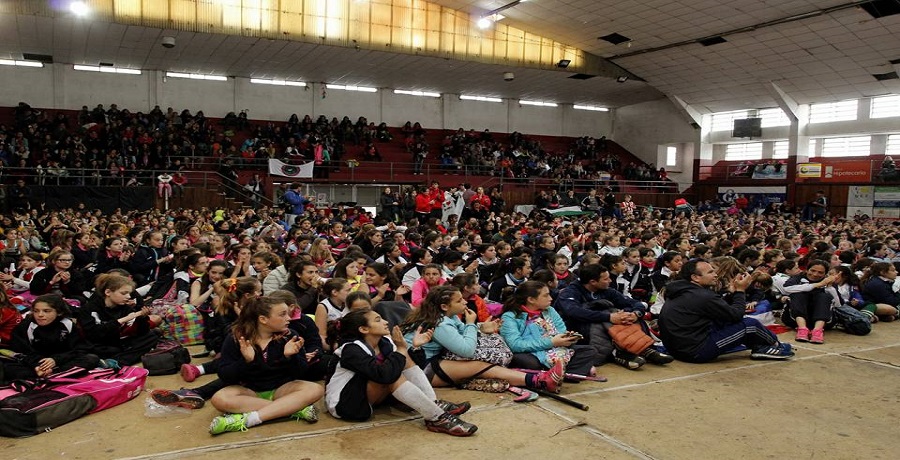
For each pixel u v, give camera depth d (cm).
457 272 735
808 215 2517
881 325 798
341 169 2439
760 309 755
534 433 410
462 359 501
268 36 1909
